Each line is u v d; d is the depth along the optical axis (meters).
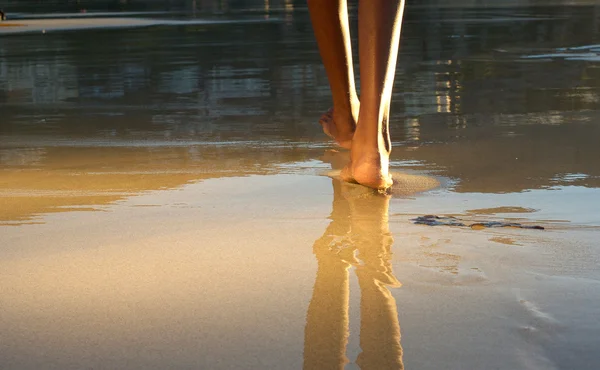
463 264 1.85
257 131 4.02
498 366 1.32
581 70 6.29
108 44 9.97
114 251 2.03
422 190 2.71
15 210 2.49
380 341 1.43
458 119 4.25
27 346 1.45
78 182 2.91
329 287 1.72
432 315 1.54
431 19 13.30
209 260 1.93
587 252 1.92
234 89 5.70
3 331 1.52
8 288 1.76
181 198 2.63
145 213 2.43
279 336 1.46
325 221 2.30
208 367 1.35
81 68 7.36
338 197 2.61
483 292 1.66
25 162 3.34
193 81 6.21
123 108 4.96
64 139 3.90
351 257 1.93
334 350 1.40
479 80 5.88
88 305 1.64
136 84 6.13
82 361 1.38
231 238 2.13
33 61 8.11
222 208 2.47
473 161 3.19
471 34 10.06
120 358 1.39
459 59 7.34
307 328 1.50
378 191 2.70
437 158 3.27
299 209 2.46
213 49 8.91
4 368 1.36
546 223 2.23
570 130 3.82
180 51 8.79
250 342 1.44
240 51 8.59
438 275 1.78
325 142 3.69
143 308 1.62
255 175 2.99
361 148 2.78
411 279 1.76
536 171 2.96
